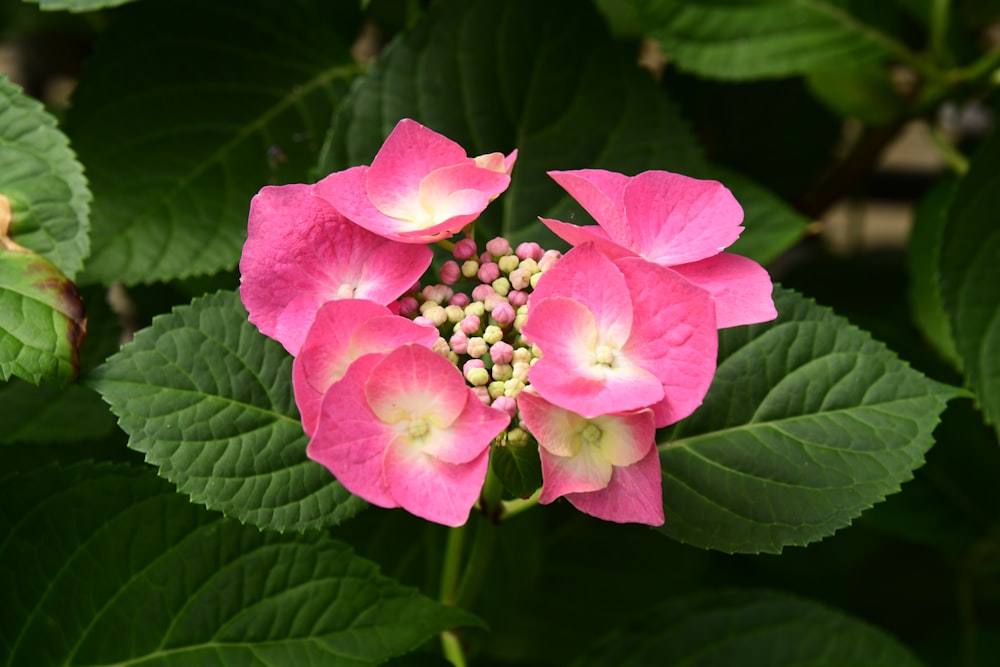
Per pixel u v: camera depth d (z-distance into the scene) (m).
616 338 0.40
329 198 0.41
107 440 0.48
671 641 0.51
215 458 0.43
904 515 0.55
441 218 0.41
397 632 0.45
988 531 0.55
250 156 0.52
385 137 0.48
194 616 0.44
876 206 0.87
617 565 0.57
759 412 0.45
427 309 0.42
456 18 0.49
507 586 0.53
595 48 0.50
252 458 0.43
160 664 0.44
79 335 0.43
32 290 0.43
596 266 0.40
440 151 0.42
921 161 0.83
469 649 0.51
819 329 0.46
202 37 0.52
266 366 0.44
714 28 0.53
